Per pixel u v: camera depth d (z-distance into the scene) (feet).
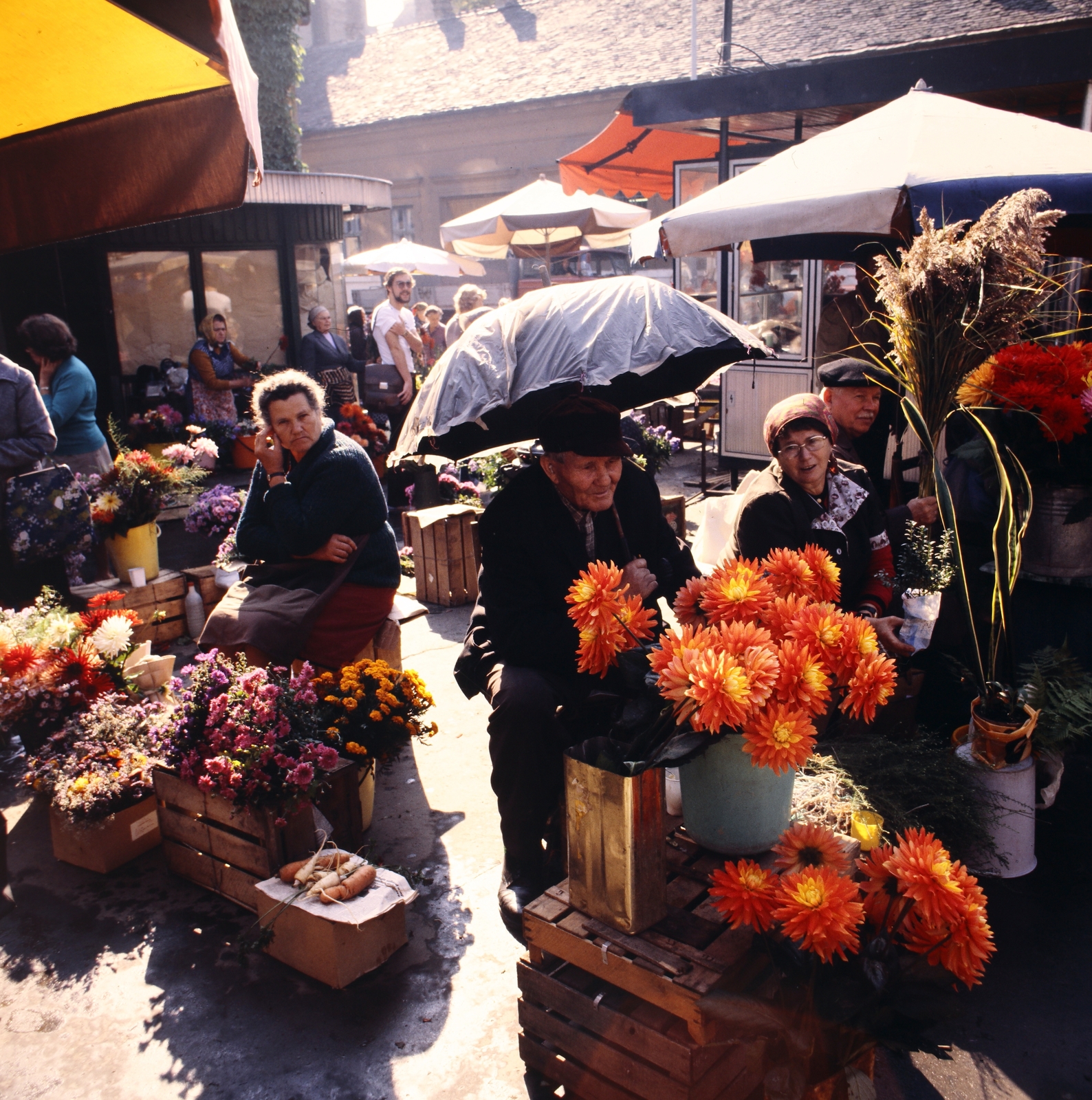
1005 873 9.25
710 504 12.20
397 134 77.61
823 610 5.98
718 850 6.72
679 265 31.45
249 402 33.78
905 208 11.30
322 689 10.44
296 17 47.98
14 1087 7.27
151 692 12.64
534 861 8.54
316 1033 7.73
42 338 16.89
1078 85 21.11
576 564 8.65
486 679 8.72
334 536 11.84
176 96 8.01
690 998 5.67
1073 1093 6.86
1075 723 9.82
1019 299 9.83
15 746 13.05
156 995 8.23
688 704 5.70
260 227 35.78
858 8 38.14
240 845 9.18
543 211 34.06
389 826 10.80
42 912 9.48
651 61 67.36
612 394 10.85
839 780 8.16
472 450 10.45
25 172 8.59
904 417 12.73
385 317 28.45
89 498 15.53
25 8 6.70
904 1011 5.48
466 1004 8.00
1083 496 10.61
